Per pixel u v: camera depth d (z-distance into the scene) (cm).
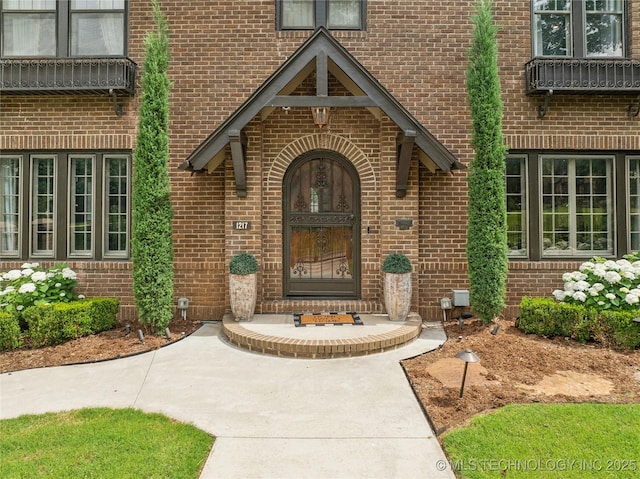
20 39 755
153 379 489
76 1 754
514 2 748
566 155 756
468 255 667
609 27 764
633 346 555
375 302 720
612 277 598
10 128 738
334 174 751
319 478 309
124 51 750
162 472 313
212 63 741
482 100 645
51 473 311
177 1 742
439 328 684
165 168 639
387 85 742
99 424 383
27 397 445
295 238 750
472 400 418
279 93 683
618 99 745
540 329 609
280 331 609
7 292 645
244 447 349
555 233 765
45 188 762
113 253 758
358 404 423
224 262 737
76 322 617
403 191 705
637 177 768
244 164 705
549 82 712
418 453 340
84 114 740
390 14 745
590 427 367
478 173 648
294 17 759
